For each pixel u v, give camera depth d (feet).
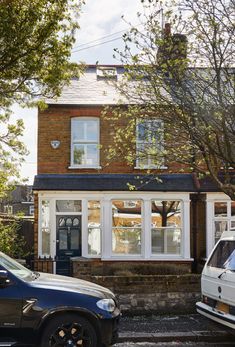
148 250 57.36
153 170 56.39
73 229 58.13
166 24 36.17
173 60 34.65
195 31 35.06
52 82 39.65
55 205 57.67
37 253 57.00
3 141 46.16
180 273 47.34
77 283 25.71
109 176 57.98
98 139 58.34
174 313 36.45
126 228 57.93
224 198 57.67
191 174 58.75
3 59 37.22
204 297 30.60
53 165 58.18
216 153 34.50
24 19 36.65
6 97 41.04
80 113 58.34
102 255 56.85
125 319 34.78
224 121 33.45
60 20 38.17
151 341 29.81
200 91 35.86
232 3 33.81
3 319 23.11
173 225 58.59
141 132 49.55
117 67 65.92
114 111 46.16
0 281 23.27
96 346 23.86
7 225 53.01
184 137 36.17
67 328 23.70
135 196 57.52
